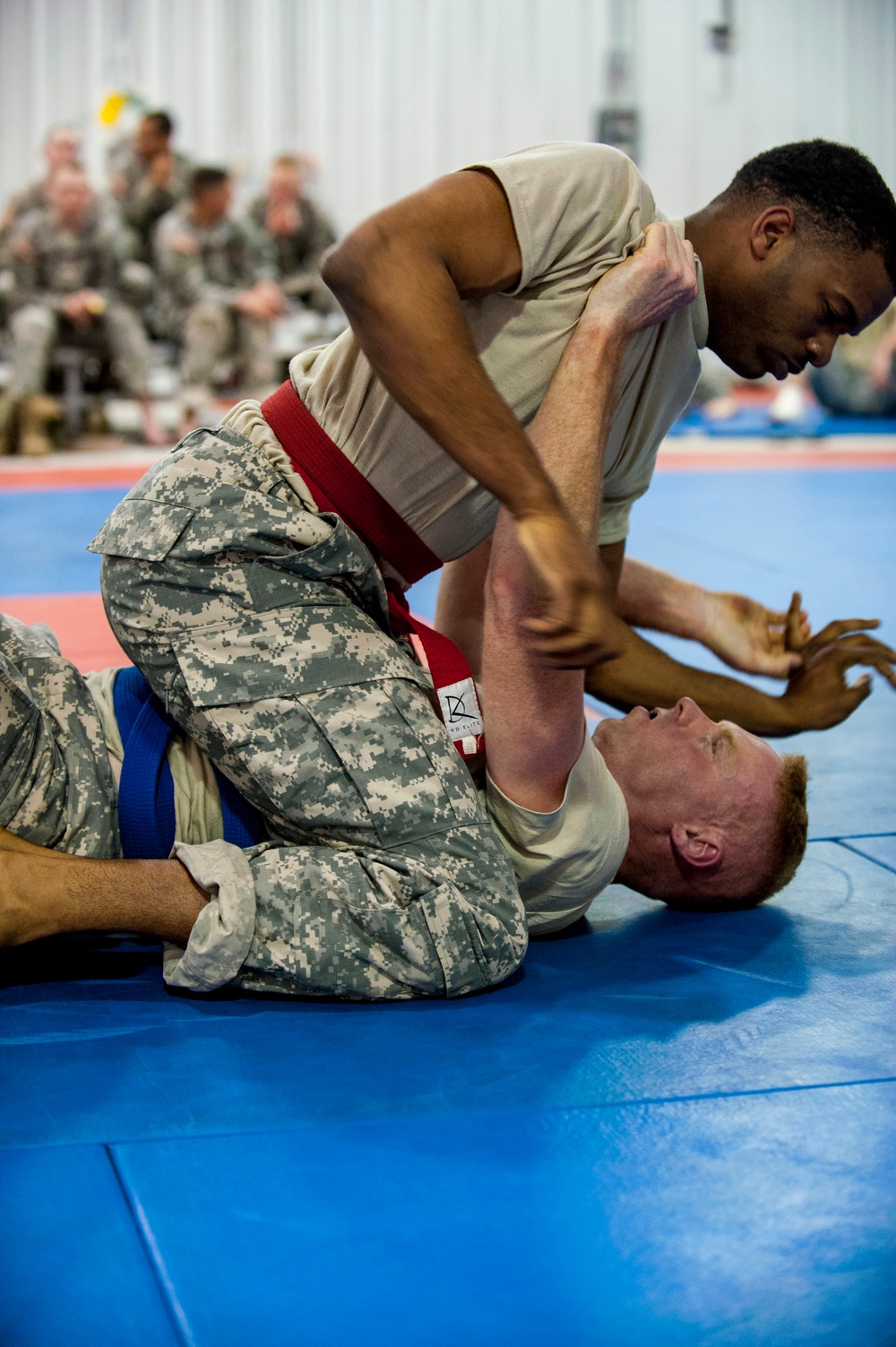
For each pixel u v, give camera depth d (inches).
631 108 514.0
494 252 63.2
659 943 79.4
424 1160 54.8
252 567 69.4
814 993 71.9
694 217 72.6
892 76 531.5
